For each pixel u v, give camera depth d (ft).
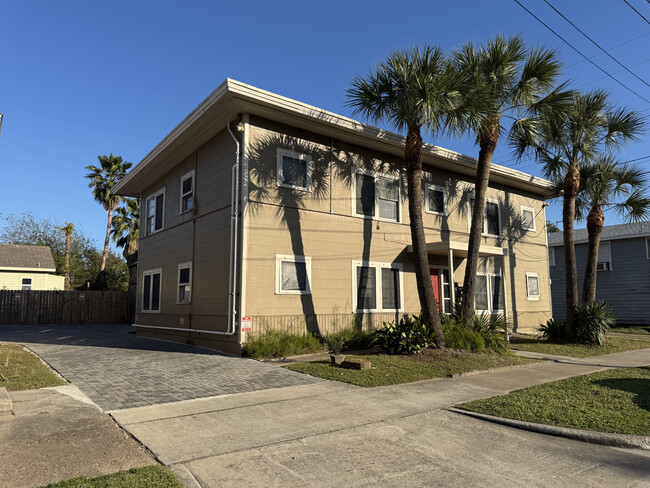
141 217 62.54
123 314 84.17
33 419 18.86
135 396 23.56
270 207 40.45
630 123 52.13
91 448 15.93
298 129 43.34
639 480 14.62
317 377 29.37
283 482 13.80
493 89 41.32
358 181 47.83
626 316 83.46
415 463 15.67
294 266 41.45
